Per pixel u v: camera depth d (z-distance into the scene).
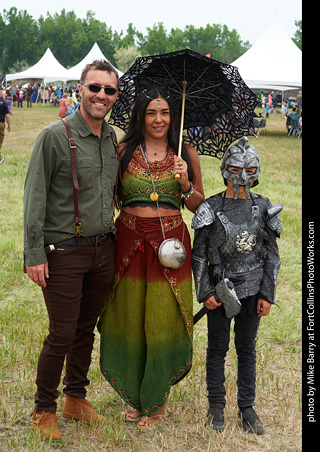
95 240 3.19
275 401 3.86
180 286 3.41
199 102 3.64
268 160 16.50
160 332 3.39
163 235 3.34
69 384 3.51
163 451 3.22
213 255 3.42
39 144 3.04
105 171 3.18
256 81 24.09
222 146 3.67
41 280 3.07
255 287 3.41
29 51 131.75
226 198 3.41
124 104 3.59
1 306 5.42
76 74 42.06
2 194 10.19
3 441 3.24
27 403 3.70
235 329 3.57
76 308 3.20
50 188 3.12
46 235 3.13
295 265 7.00
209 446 3.22
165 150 3.42
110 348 3.52
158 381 3.42
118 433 3.29
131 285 3.39
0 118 12.24
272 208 3.39
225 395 3.74
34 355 4.35
